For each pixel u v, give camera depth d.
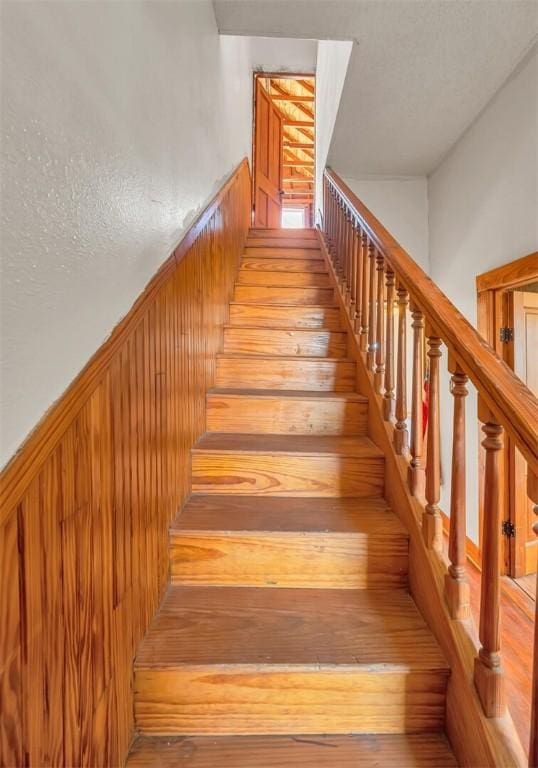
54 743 0.60
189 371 1.45
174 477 1.25
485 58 1.89
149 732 0.91
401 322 1.37
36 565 0.56
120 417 0.83
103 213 0.74
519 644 1.64
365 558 1.20
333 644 0.98
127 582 0.88
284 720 0.92
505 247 2.08
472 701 0.83
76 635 0.66
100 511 0.75
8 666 0.50
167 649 0.95
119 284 0.82
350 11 1.67
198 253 1.60
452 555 0.97
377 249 1.66
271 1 1.69
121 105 0.82
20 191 0.51
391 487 1.39
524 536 2.22
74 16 0.64
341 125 2.46
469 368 0.90
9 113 0.49
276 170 4.79
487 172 2.26
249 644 0.97
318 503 1.41
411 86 2.08
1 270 0.48
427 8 1.61
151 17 1.00
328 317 2.46
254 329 2.22
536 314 2.25
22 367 0.52
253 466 1.48
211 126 1.89
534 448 0.69
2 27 0.48
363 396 1.78
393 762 0.86
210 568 1.20
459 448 0.98
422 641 0.99
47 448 0.57
